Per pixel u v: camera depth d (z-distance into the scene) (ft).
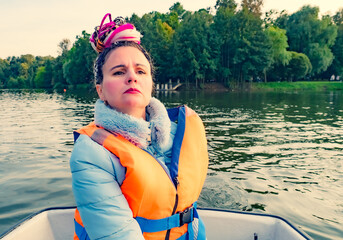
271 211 14.88
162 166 3.17
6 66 440.86
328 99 103.60
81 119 51.85
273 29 208.23
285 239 6.30
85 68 240.53
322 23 212.64
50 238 7.04
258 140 32.24
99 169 2.77
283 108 70.95
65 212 7.23
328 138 33.78
